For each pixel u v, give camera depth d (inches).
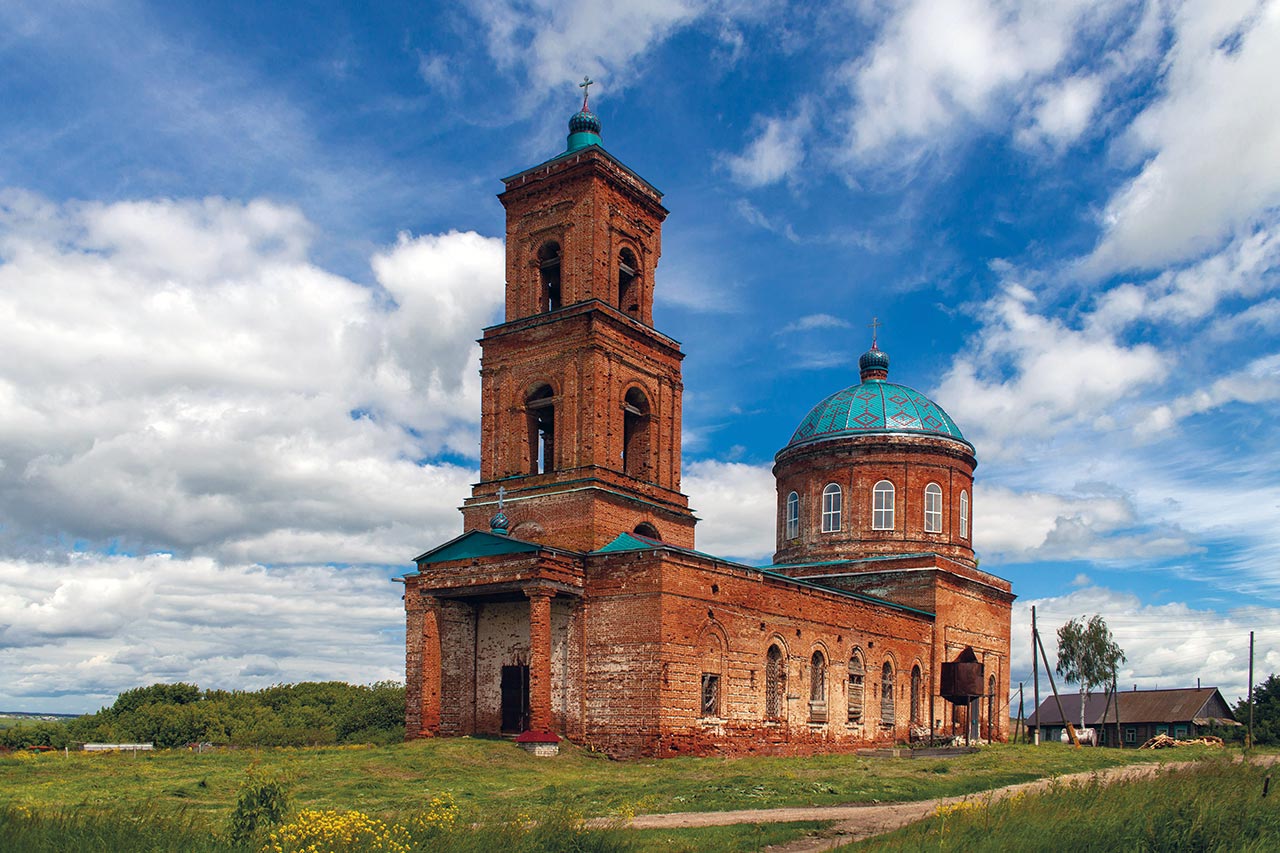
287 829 780.6
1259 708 3757.4
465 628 2000.5
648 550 1798.7
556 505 1996.8
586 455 2003.0
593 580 1860.2
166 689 3639.3
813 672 2140.7
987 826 911.7
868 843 890.7
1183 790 1081.4
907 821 1087.0
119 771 1368.1
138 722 3189.0
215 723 3157.0
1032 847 846.5
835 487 2723.9
